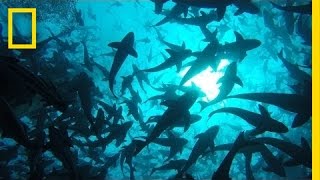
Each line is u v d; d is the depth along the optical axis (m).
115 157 4.20
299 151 3.02
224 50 3.65
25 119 4.45
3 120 2.04
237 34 3.70
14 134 2.07
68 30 5.94
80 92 3.61
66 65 4.65
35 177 3.09
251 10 3.58
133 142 3.93
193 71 3.61
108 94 5.23
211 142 3.33
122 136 4.13
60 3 5.92
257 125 3.08
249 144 2.91
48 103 2.13
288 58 5.00
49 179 3.25
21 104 2.18
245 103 5.27
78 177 3.29
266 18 4.77
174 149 3.72
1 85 2.05
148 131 4.37
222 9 3.58
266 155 3.18
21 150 4.53
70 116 4.01
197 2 3.61
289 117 5.18
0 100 2.04
